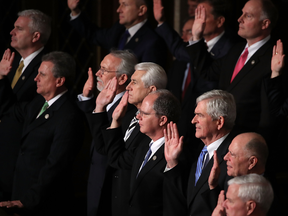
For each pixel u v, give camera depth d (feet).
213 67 44.83
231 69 42.45
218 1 48.80
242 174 29.55
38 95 45.85
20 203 39.73
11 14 69.72
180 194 31.45
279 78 36.86
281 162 63.05
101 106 39.04
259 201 25.54
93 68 73.05
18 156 43.50
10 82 52.49
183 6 69.72
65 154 40.60
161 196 33.27
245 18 40.75
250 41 41.45
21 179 42.42
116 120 37.83
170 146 31.45
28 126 43.04
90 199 41.96
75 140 41.34
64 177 42.29
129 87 39.29
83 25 59.36
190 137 52.34
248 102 39.88
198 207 30.17
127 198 36.55
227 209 26.12
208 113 31.78
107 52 72.84
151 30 55.26
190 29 61.62
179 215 31.50
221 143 31.91
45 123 41.88
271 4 40.63
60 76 42.52
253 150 29.35
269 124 37.88
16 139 47.44
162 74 39.24
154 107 33.68
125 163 36.91
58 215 41.83
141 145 36.19
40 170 41.11
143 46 54.19
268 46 40.34
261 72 39.60
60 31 71.61
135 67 39.65
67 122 41.19
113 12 72.64
